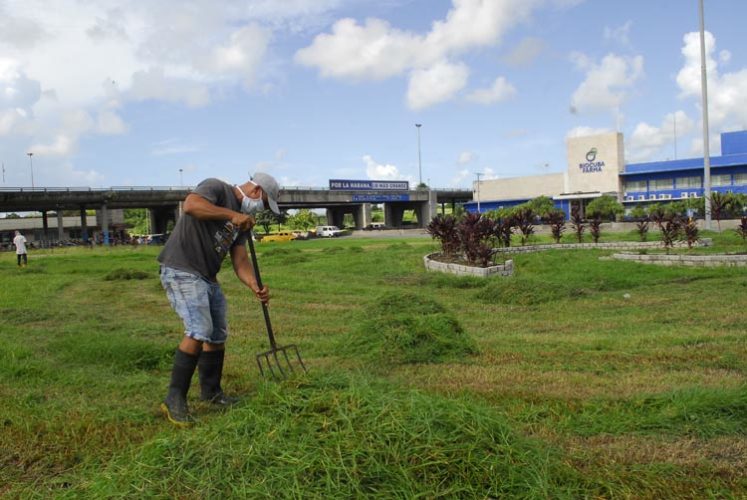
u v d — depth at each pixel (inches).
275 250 1108.5
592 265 537.3
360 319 301.6
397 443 106.9
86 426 147.2
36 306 397.1
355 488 97.1
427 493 97.3
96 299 442.3
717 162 2134.6
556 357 215.0
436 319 237.1
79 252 1419.8
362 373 182.7
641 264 531.2
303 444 108.3
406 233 2338.8
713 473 116.5
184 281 153.4
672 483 112.5
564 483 110.3
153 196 1985.7
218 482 101.6
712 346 221.9
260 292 166.2
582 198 2385.6
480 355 219.9
